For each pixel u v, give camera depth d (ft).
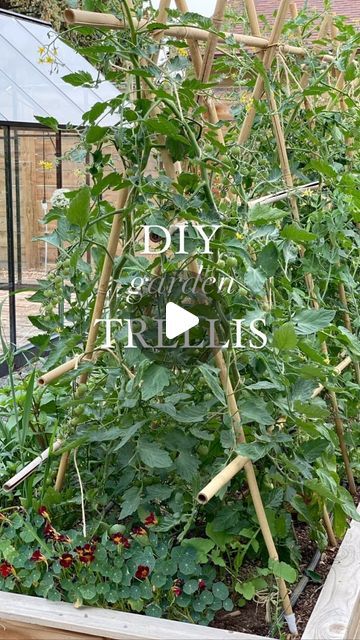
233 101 10.12
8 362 7.57
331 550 7.78
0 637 6.08
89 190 6.02
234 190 7.48
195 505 6.27
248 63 8.41
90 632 5.82
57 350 6.84
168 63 6.48
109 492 7.09
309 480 6.63
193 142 6.17
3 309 22.36
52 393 8.41
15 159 22.45
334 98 10.57
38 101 20.01
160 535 6.50
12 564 6.44
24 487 7.10
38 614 5.98
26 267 24.94
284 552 6.91
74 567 6.40
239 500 7.00
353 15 23.97
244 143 8.73
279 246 7.39
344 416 9.01
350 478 9.27
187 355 6.42
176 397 6.44
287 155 9.76
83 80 6.43
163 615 6.24
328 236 9.80
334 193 9.27
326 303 10.10
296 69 10.38
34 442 8.11
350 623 6.19
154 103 6.15
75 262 6.45
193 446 6.51
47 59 6.63
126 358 6.60
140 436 6.46
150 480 6.61
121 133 6.12
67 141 23.71
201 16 6.38
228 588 6.59
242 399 6.83
